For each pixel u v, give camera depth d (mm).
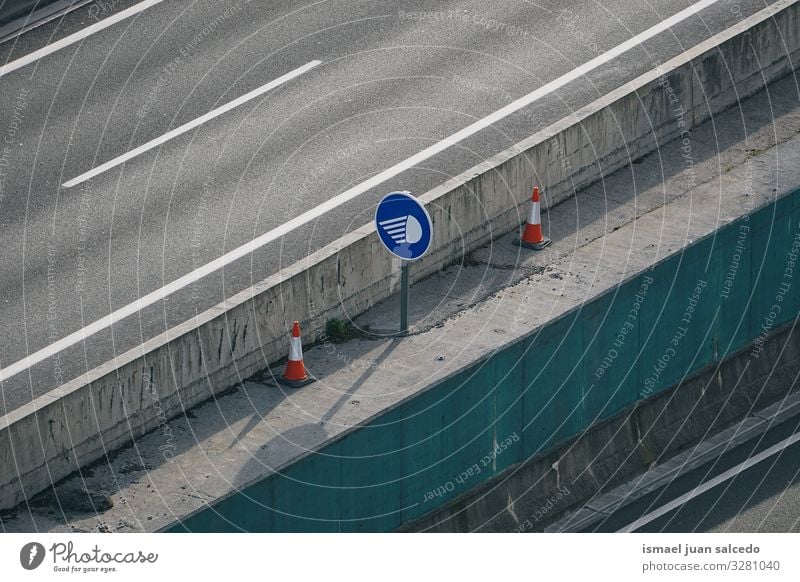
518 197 56625
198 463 46594
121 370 46781
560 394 51344
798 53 65312
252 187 58812
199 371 48688
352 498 47281
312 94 64188
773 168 59688
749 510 51656
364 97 63844
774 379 57469
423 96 63781
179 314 52562
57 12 69875
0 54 67312
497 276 54469
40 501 45344
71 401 45781
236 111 63406
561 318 50688
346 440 46812
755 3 68625
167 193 58781
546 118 62062
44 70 66312
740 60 62906
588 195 58438
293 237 56125
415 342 51469
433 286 54125
